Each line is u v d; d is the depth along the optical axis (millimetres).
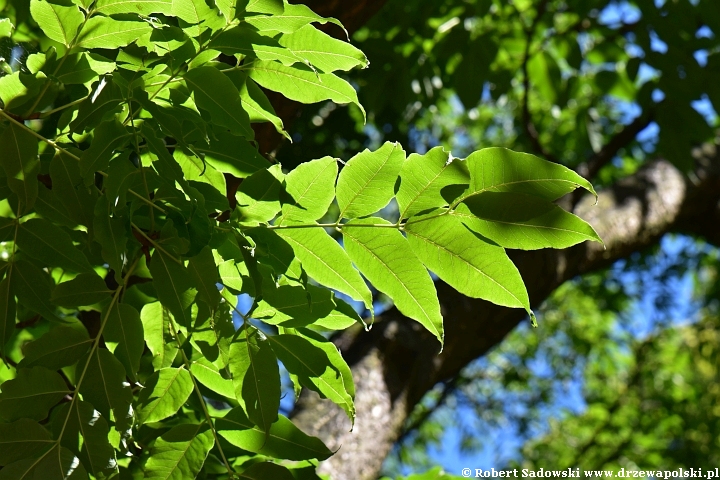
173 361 950
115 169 832
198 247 838
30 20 1035
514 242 849
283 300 874
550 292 1718
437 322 865
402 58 2012
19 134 853
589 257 1828
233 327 856
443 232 856
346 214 866
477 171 847
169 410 912
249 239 871
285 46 891
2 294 876
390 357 1426
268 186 865
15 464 832
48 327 1057
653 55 1929
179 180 825
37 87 868
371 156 855
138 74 860
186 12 856
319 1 1305
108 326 863
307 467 939
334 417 1269
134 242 887
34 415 854
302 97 915
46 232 875
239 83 902
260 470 905
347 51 889
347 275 875
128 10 872
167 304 848
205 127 858
